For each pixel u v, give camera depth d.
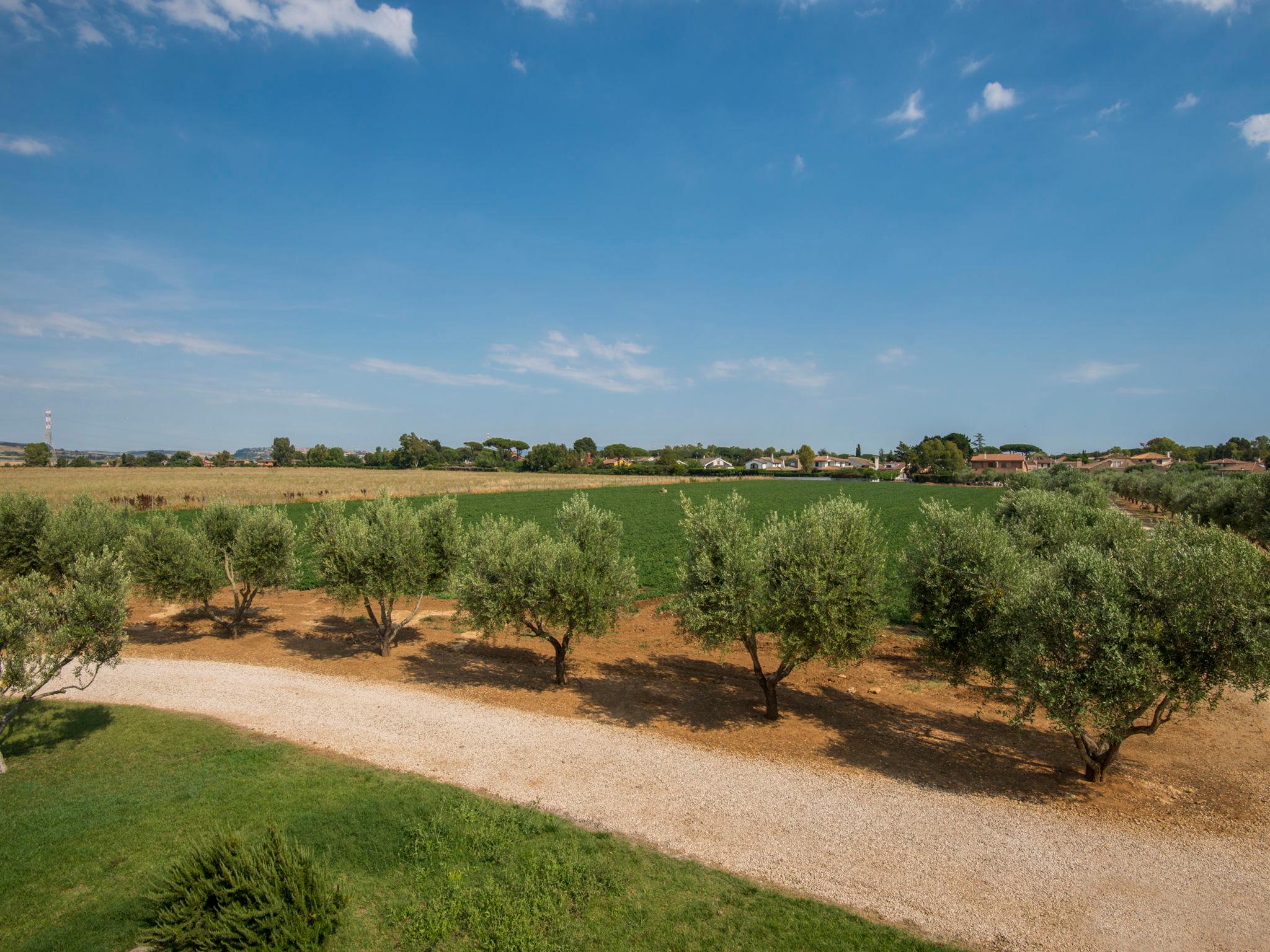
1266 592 10.95
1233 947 8.30
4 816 10.77
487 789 12.27
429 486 87.62
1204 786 12.67
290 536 23.34
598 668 20.52
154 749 13.65
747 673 19.97
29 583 13.03
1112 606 11.15
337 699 17.14
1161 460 165.88
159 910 7.83
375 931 8.38
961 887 9.50
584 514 19.81
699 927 8.45
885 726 15.70
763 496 93.44
